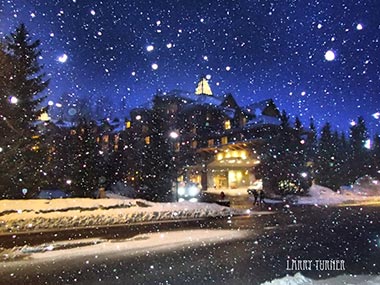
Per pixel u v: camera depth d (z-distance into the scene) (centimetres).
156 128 2791
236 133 3872
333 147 4378
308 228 1339
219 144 4059
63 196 2770
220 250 911
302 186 3319
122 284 623
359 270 690
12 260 819
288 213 2008
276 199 2956
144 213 1723
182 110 4444
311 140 4138
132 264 766
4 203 1614
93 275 682
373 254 838
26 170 2106
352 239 1058
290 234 1185
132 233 1264
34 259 828
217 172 3962
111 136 4716
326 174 4153
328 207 2430
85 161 2908
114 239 1124
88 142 3000
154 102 2878
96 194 2823
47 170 2284
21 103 2073
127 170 3497
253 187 3575
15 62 2131
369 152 4328
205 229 1358
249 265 745
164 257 832
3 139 1942
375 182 3944
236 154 3791
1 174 1919
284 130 3378
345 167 4350
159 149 2733
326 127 4503
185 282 627
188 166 3903
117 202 1877
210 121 4356
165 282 630
